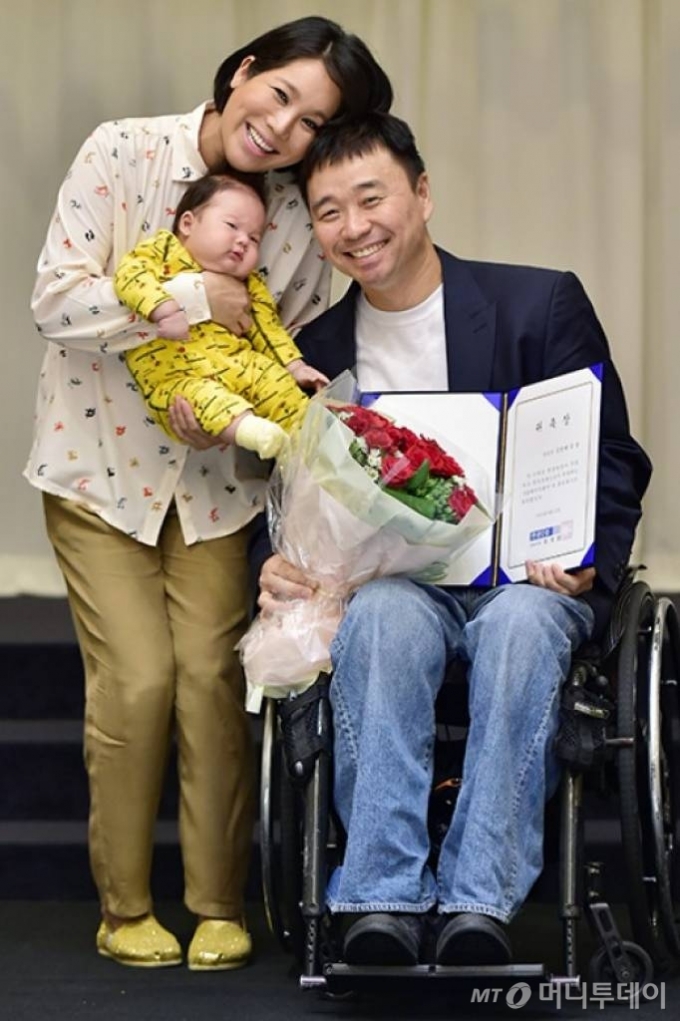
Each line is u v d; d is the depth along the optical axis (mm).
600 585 6496
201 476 7020
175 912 7938
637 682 6469
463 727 6859
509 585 6352
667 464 11320
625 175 11195
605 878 8023
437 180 11312
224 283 6734
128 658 6914
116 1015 6277
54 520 7129
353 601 6215
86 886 8227
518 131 11305
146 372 6762
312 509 6254
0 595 11320
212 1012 6301
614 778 6652
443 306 6848
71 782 8594
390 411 6582
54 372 7082
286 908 6523
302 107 6695
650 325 11336
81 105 11312
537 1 11250
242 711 7078
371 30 11273
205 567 7047
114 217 6875
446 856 6117
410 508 6105
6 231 11336
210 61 11266
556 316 6777
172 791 8484
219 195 6758
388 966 5969
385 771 6016
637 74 11211
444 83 11289
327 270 7242
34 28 11312
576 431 6410
